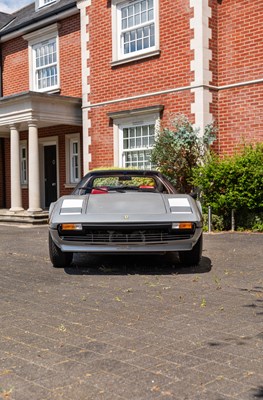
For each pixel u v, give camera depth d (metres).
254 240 9.27
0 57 18.88
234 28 11.87
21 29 17.55
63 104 14.63
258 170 10.27
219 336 3.77
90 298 5.02
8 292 5.35
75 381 2.96
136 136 13.54
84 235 6.19
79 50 15.73
